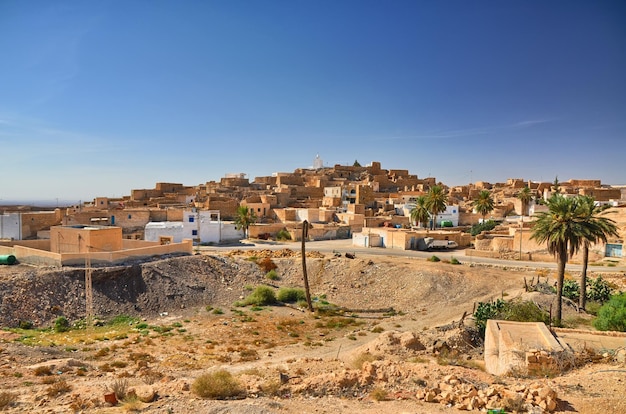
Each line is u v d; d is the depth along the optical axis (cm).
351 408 1202
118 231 4172
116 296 3500
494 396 1211
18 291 3144
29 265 3719
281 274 4791
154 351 2489
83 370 1902
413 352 2266
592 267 4569
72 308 3219
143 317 3375
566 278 4009
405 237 6159
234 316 3519
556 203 2789
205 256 4600
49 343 2520
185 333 2983
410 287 4256
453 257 5362
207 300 3872
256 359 2366
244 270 4638
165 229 6184
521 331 1870
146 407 1216
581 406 1164
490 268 4700
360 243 6688
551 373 1506
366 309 3931
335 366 1777
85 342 2630
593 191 8562
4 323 2869
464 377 1454
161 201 8988
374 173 14388
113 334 2866
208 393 1324
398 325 3250
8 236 5675
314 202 9881
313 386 1393
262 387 1396
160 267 4003
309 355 2481
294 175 13638
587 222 2739
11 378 1670
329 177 13212
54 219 6131
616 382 1319
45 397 1377
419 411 1165
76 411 1195
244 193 10862
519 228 5938
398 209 9169
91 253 3781
